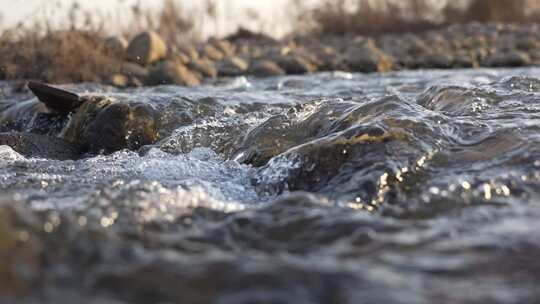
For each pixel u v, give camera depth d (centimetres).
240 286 257
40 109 1089
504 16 4147
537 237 327
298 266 271
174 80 1883
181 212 413
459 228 353
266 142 663
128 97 957
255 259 281
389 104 625
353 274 268
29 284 246
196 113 924
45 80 1859
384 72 2242
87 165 655
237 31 3581
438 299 254
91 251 281
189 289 255
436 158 531
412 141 545
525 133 562
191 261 276
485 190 469
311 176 538
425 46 3072
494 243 321
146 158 687
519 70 2089
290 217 370
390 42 3266
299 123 680
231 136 770
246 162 652
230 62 2291
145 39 2206
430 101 781
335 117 662
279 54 2623
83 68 1941
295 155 554
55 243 280
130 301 245
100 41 2119
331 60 2511
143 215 398
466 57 2589
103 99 933
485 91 746
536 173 493
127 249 289
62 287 248
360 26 3800
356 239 334
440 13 4081
